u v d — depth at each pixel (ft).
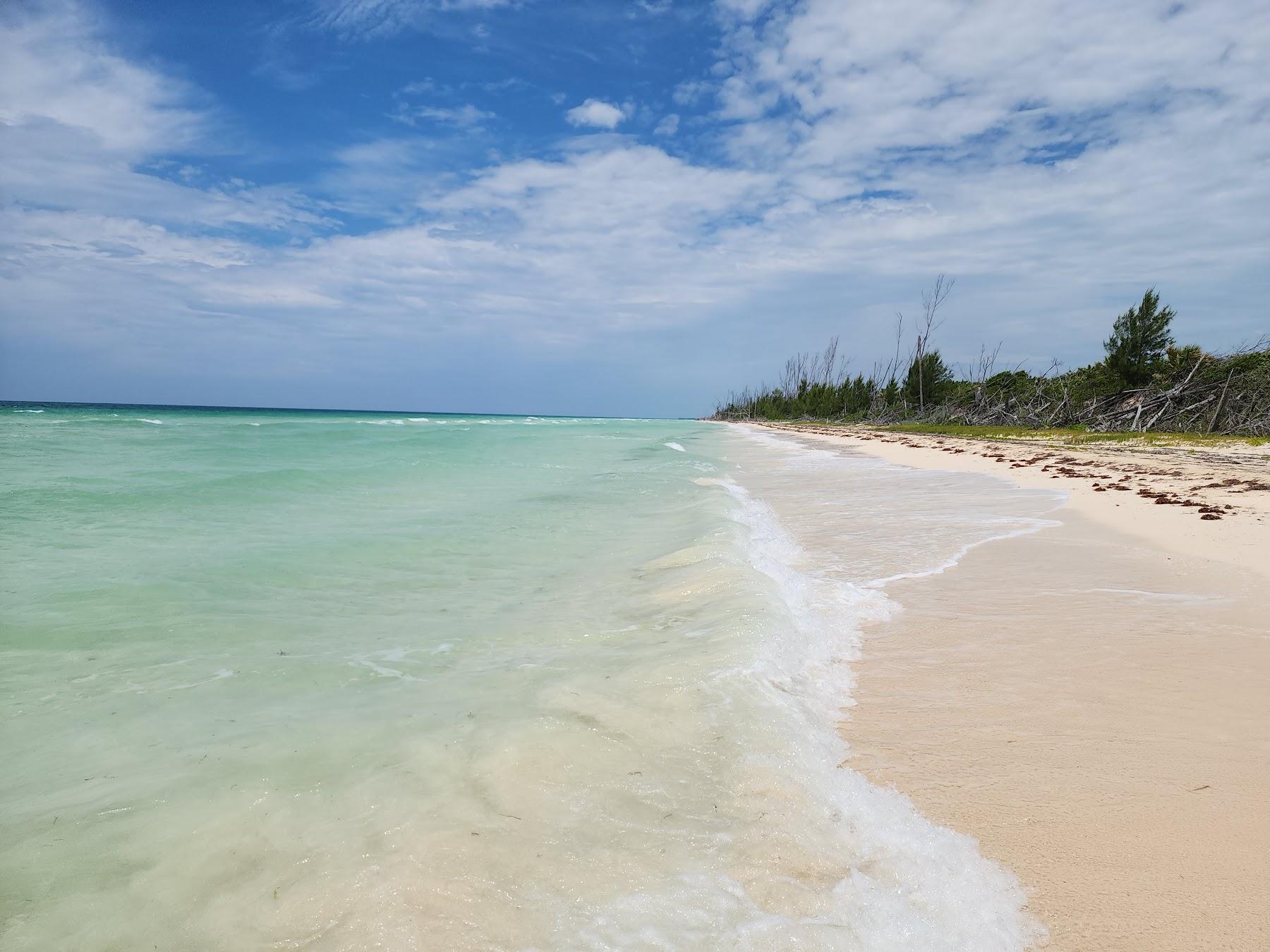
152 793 9.52
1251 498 38.09
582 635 16.46
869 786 9.84
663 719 11.50
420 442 92.17
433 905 7.34
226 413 319.06
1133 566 23.34
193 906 7.43
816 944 6.93
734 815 9.00
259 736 11.19
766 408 377.30
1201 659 14.87
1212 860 8.23
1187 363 133.28
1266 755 10.73
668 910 7.35
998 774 10.19
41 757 10.62
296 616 18.01
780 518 33.32
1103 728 11.66
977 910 7.43
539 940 6.92
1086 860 8.25
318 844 8.35
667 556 23.61
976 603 19.12
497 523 31.37
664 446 101.91
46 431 85.97
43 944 6.94
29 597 18.85
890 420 234.79
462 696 12.73
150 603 18.65
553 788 9.52
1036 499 39.45
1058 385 163.22
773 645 14.79
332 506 35.94
